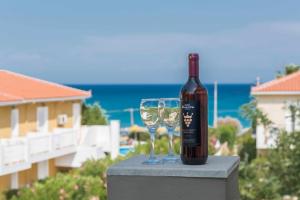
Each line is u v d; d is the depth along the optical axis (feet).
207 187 13.24
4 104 90.07
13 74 118.32
